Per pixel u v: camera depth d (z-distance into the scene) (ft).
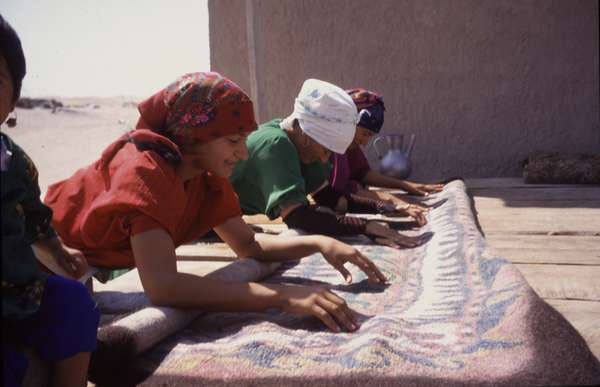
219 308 6.78
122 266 8.07
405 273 9.00
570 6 19.90
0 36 4.58
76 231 7.66
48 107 134.00
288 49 21.11
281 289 6.81
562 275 9.02
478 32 20.36
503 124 20.66
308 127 11.02
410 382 4.96
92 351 5.33
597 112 20.18
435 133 20.95
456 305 7.08
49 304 4.97
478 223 12.67
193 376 5.37
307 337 6.27
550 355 5.21
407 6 20.51
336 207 12.70
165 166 7.09
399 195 15.58
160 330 6.20
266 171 10.91
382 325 6.32
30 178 4.99
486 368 5.16
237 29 20.77
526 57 20.29
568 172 17.63
